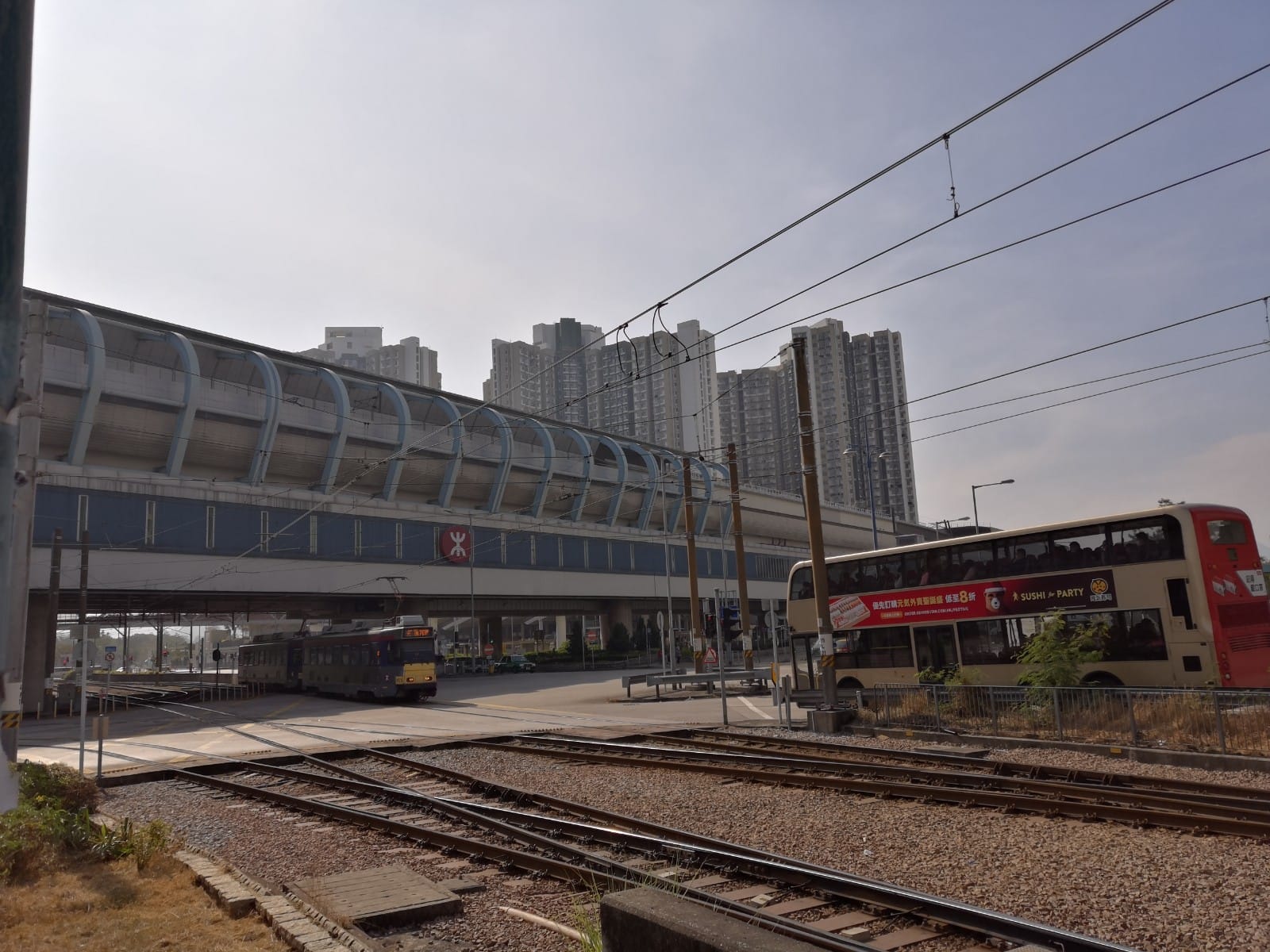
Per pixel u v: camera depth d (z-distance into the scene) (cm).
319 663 4528
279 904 784
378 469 5350
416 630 3941
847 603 2627
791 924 721
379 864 1020
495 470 6016
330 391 5284
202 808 1495
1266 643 1903
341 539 4922
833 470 13925
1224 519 1934
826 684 2252
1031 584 2153
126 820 1109
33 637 4078
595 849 1069
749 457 14250
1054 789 1311
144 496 4150
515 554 5891
